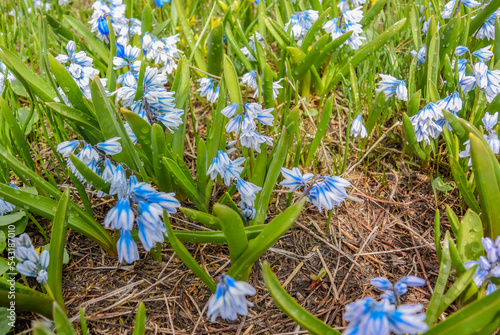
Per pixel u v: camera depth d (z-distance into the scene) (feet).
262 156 6.37
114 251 6.54
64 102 6.78
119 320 5.75
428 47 8.01
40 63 7.49
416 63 8.33
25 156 6.92
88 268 6.42
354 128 7.31
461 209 7.12
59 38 10.22
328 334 4.40
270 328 5.64
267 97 7.85
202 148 6.05
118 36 9.49
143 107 6.30
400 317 3.51
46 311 5.26
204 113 9.53
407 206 7.45
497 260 4.60
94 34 9.50
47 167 8.16
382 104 7.77
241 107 5.90
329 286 6.15
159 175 6.51
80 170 5.23
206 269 6.35
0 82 8.09
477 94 7.11
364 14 10.20
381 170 8.21
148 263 6.49
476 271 4.72
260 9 9.65
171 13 10.93
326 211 7.36
